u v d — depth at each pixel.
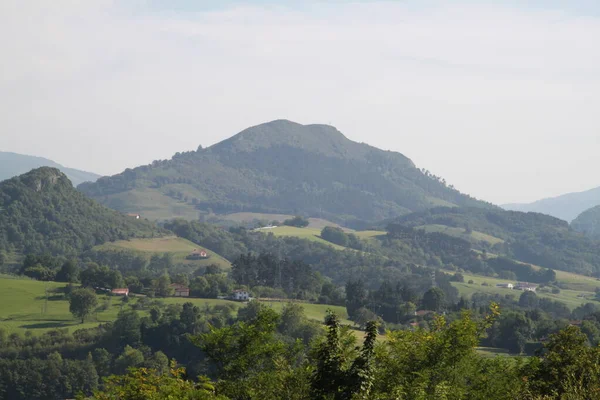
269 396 32.00
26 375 114.44
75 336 133.88
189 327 131.75
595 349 33.38
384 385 29.95
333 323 27.72
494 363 35.78
